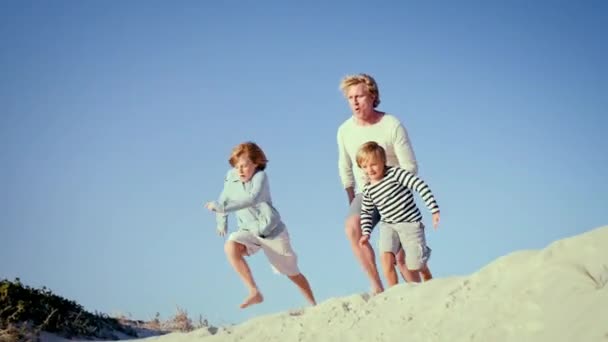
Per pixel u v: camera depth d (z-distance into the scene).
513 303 5.22
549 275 5.30
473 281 5.82
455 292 5.78
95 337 10.29
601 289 4.92
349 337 5.75
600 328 4.50
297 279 8.30
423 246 7.54
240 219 8.20
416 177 7.48
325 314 6.23
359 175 8.07
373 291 7.61
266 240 8.08
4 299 9.59
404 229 7.51
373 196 7.63
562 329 4.70
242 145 8.10
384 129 7.94
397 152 7.91
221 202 7.91
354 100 7.92
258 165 8.16
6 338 8.98
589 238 5.57
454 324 5.33
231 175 8.27
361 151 7.59
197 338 6.54
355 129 8.13
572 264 5.31
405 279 7.99
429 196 7.38
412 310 5.80
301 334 6.02
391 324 5.71
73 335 9.91
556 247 5.66
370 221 7.73
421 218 7.64
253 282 7.92
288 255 8.16
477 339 5.03
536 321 4.91
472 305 5.47
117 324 11.38
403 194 7.55
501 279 5.64
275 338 6.09
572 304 4.90
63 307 10.35
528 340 4.79
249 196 7.96
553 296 5.08
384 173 7.63
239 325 6.58
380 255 7.55
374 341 5.57
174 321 12.23
